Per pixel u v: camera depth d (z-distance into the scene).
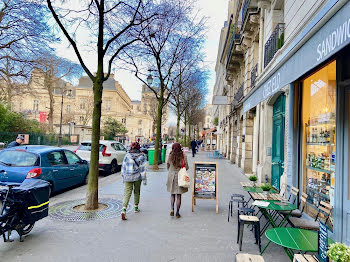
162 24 11.58
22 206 4.12
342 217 4.11
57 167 7.64
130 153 5.70
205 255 3.83
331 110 4.80
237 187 9.27
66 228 4.85
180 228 4.94
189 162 19.17
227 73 20.80
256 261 2.60
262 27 11.48
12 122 27.08
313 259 2.72
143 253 3.88
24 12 13.29
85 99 72.88
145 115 84.62
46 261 3.60
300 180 5.99
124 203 5.46
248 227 5.07
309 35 3.26
